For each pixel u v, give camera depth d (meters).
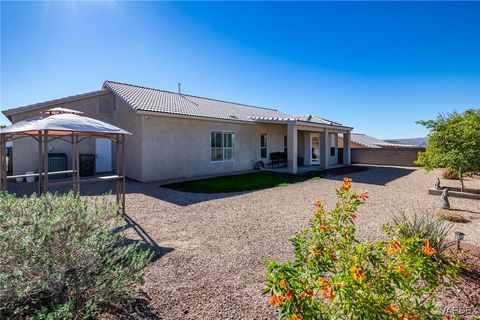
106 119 15.18
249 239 5.63
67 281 2.86
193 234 5.95
